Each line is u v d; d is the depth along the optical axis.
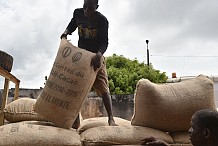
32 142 2.37
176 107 2.67
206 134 1.73
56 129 2.53
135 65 13.75
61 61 2.71
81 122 3.16
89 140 2.46
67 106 2.58
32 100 3.76
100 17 3.00
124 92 11.66
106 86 3.02
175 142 2.70
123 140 2.49
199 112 1.82
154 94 2.64
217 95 7.96
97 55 2.67
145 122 2.73
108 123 2.89
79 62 2.63
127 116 7.14
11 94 7.35
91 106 6.17
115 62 13.81
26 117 3.54
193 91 2.79
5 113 3.59
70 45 2.78
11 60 4.29
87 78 2.61
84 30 3.05
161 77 13.02
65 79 2.61
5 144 2.34
